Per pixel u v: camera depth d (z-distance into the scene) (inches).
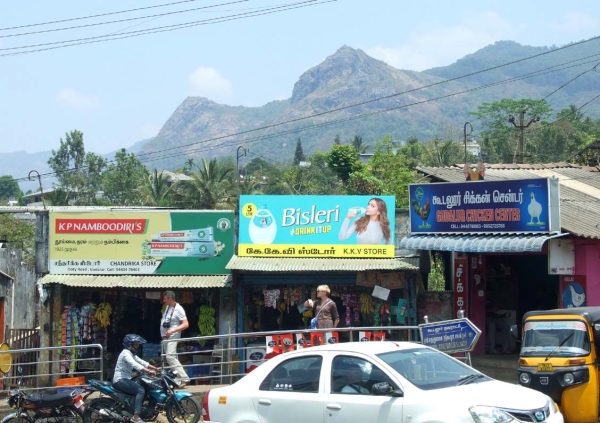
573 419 459.5
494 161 2773.1
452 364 363.6
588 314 479.5
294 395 356.2
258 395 366.3
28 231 1375.5
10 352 532.7
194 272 663.8
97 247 669.3
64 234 670.5
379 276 644.1
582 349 466.6
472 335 509.0
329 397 345.7
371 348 358.0
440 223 629.0
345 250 650.2
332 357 357.1
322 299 565.6
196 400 514.0
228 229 665.6
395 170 2012.8
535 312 505.4
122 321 698.2
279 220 657.0
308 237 653.3
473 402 312.5
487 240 591.5
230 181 2591.0
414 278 643.5
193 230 665.6
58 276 663.1
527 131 2923.2
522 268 730.8
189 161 3700.8
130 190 2915.8
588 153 1177.4
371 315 663.8
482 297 681.6
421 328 496.7
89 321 665.6
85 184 2955.2
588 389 458.3
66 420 500.7
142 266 666.2
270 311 688.4
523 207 582.9
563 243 594.9
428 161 2598.4
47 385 660.1
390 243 648.4
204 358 660.7
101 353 550.3
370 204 652.7
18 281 788.6
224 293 658.2
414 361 352.8
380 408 328.8
